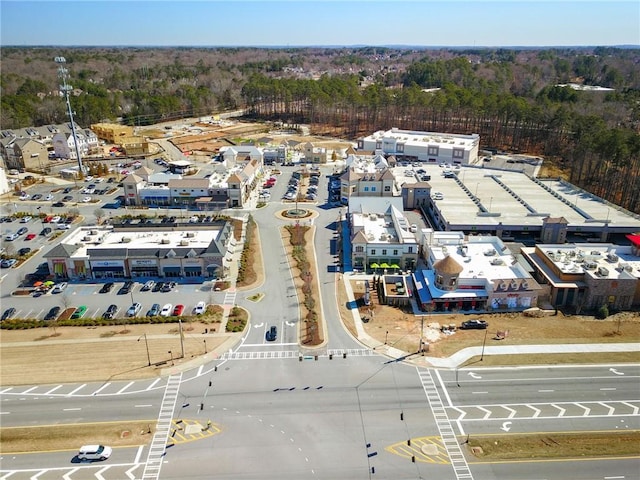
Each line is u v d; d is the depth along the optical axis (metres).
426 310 112.62
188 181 179.88
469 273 117.25
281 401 85.38
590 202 164.88
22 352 98.19
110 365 94.50
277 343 101.12
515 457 74.12
